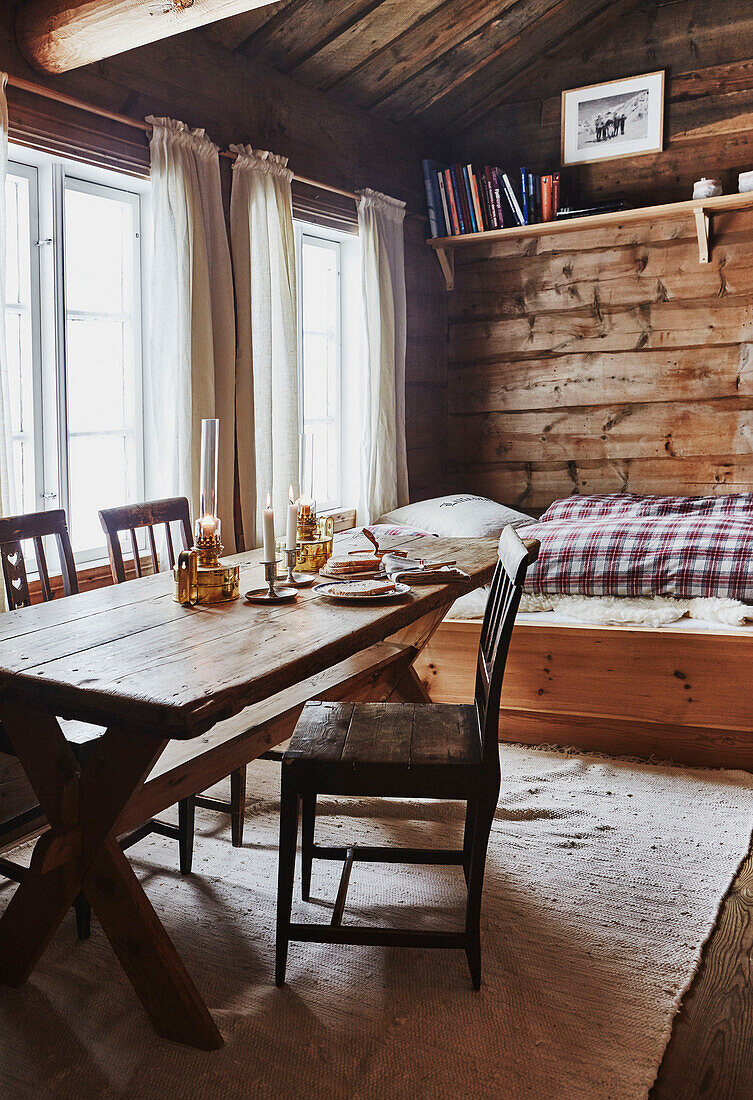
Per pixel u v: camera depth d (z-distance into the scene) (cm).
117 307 305
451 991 169
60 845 153
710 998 168
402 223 413
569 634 291
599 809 248
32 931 164
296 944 186
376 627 182
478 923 167
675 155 407
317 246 394
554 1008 164
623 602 296
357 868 217
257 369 325
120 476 313
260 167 320
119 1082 146
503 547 196
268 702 210
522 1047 154
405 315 420
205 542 204
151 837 234
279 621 183
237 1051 153
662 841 229
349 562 229
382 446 402
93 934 189
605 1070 148
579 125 422
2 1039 156
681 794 258
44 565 224
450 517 382
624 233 418
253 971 176
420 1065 149
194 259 292
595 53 417
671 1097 143
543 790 261
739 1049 154
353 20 329
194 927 191
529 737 302
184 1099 142
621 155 414
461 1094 143
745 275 396
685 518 331
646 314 418
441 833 235
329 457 420
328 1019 161
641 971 175
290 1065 150
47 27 235
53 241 273
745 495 379
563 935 187
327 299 409
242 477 322
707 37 393
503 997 167
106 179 287
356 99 384
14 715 155
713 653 275
